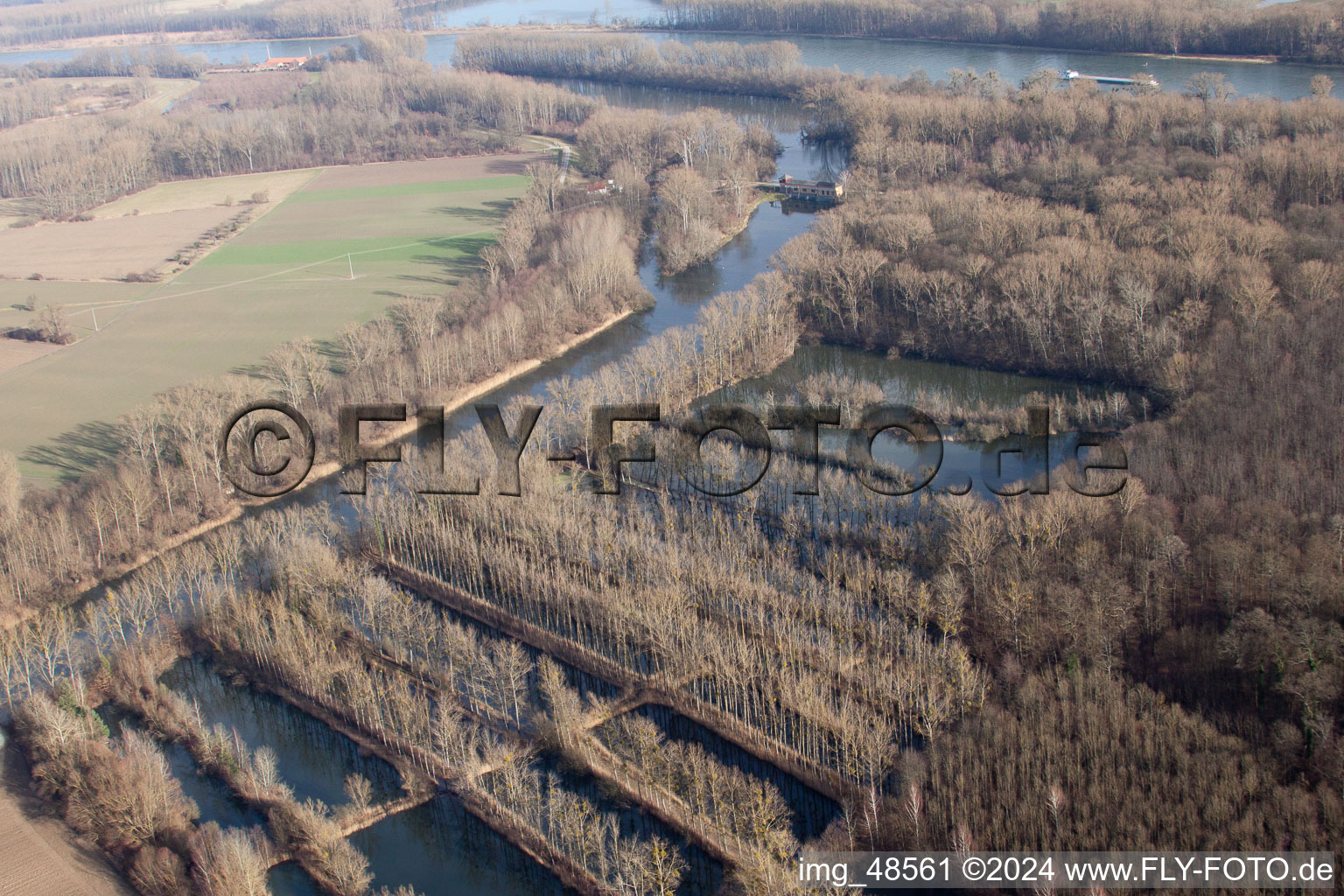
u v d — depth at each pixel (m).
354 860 168.25
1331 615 184.25
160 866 163.00
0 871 165.38
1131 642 192.38
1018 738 171.62
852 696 195.38
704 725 196.25
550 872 169.88
